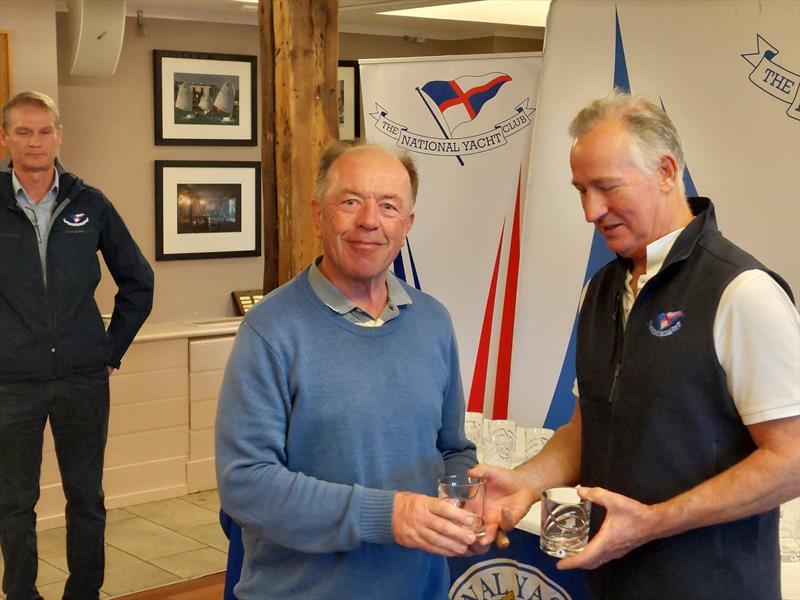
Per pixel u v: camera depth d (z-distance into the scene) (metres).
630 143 1.66
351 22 6.30
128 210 5.75
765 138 2.94
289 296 1.88
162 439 5.21
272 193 3.47
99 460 3.63
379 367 1.87
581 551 1.61
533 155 3.40
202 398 5.32
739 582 1.63
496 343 3.67
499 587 2.63
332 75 3.40
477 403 3.71
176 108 5.83
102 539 3.67
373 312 1.91
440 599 2.05
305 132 3.35
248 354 1.83
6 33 4.62
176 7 5.59
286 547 1.84
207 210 6.03
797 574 2.12
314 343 1.84
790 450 1.54
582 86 3.29
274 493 1.76
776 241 2.95
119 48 4.80
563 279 3.38
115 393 5.04
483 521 1.79
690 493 1.58
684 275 1.66
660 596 1.68
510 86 3.57
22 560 3.50
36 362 3.44
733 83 2.98
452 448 2.09
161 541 4.65
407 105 3.67
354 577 1.86
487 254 3.64
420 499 1.71
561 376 3.41
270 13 3.38
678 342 1.63
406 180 1.88
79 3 4.64
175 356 5.20
